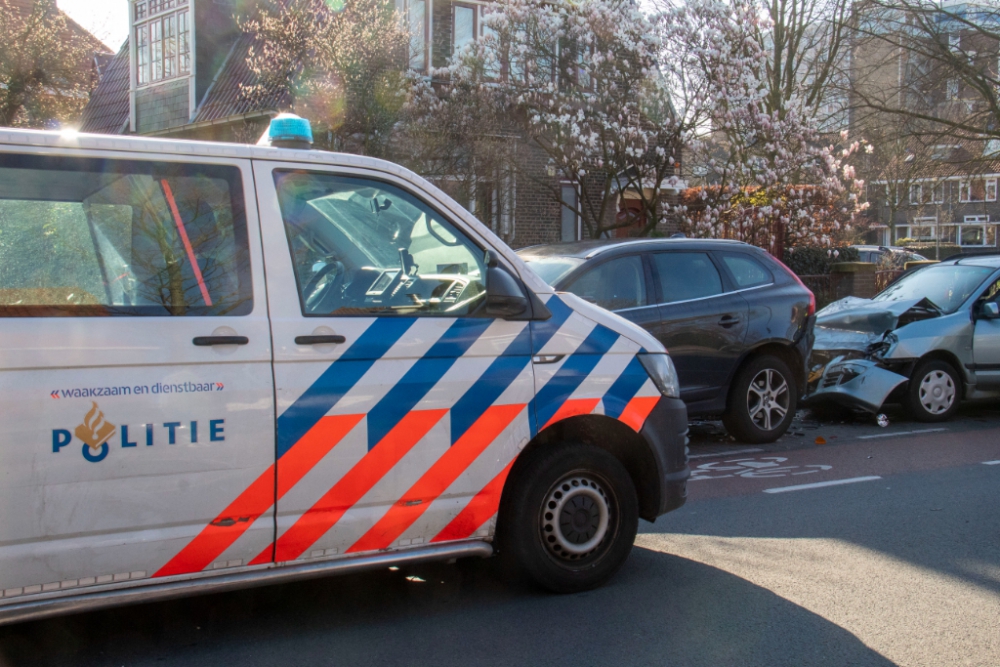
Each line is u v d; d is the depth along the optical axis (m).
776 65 21.50
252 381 3.56
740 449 8.26
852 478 7.03
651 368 4.54
